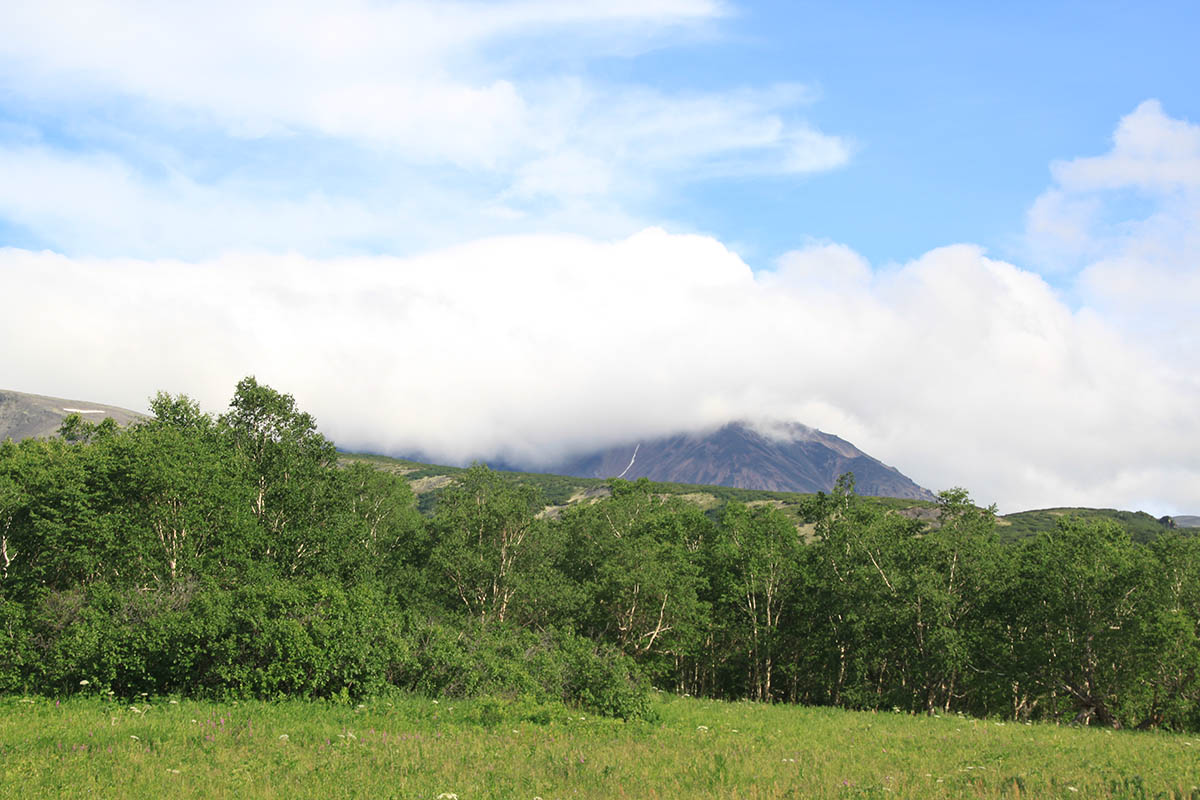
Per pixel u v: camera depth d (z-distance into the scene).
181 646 23.70
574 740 19.75
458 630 29.97
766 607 57.56
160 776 13.91
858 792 14.44
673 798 13.69
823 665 57.72
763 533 61.94
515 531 54.56
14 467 43.47
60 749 15.52
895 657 51.50
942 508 49.09
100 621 24.00
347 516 45.31
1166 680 44.75
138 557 34.84
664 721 26.34
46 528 34.75
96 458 38.47
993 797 14.05
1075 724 41.72
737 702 44.69
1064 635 44.94
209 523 38.59
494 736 19.67
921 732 28.16
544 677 27.73
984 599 46.72
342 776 14.40
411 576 53.72
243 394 45.47
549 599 51.94
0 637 23.31
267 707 21.88
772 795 14.02
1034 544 51.31
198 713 20.53
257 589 25.55
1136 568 42.28
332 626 25.02
